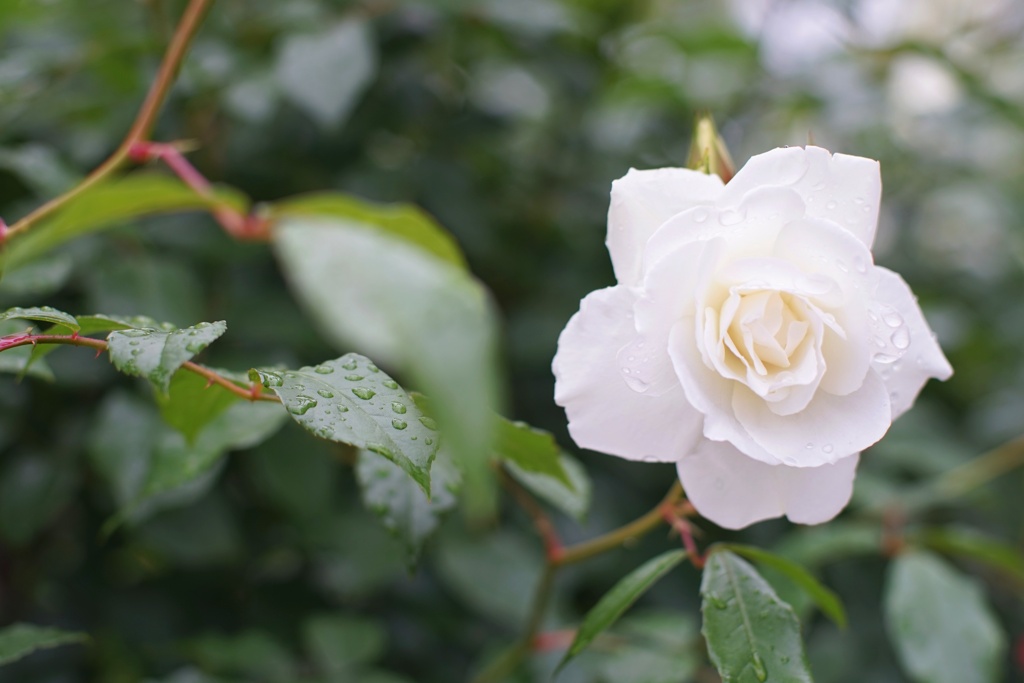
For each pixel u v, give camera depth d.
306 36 0.49
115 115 0.52
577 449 0.59
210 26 0.53
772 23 0.70
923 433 0.64
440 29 0.58
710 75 0.72
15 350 0.36
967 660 0.45
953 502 0.64
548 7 0.58
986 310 0.79
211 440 0.39
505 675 0.44
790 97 0.70
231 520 0.49
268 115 0.51
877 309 0.34
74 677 0.50
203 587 0.54
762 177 0.34
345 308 0.29
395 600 0.54
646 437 0.34
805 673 0.34
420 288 0.29
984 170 0.82
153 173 0.52
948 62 0.69
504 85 0.69
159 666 0.50
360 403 0.32
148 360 0.31
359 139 0.58
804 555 0.49
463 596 0.54
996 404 0.76
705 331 0.34
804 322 0.34
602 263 0.64
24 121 0.51
